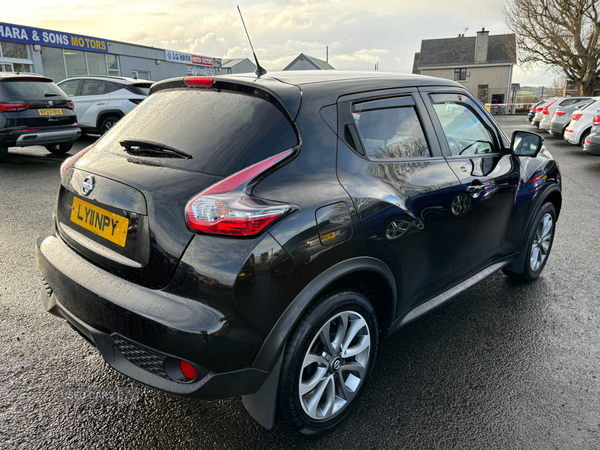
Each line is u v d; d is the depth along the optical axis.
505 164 3.03
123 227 1.81
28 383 2.34
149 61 26.52
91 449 1.95
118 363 1.80
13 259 3.94
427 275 2.47
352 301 1.99
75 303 1.88
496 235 3.03
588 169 9.77
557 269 4.10
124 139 2.13
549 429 2.14
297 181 1.78
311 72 2.37
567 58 31.11
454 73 49.75
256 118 1.88
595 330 3.06
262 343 1.70
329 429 2.08
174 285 1.65
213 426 2.12
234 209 1.60
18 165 8.48
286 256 1.68
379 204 2.02
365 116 2.17
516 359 2.71
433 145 2.50
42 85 8.41
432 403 2.31
